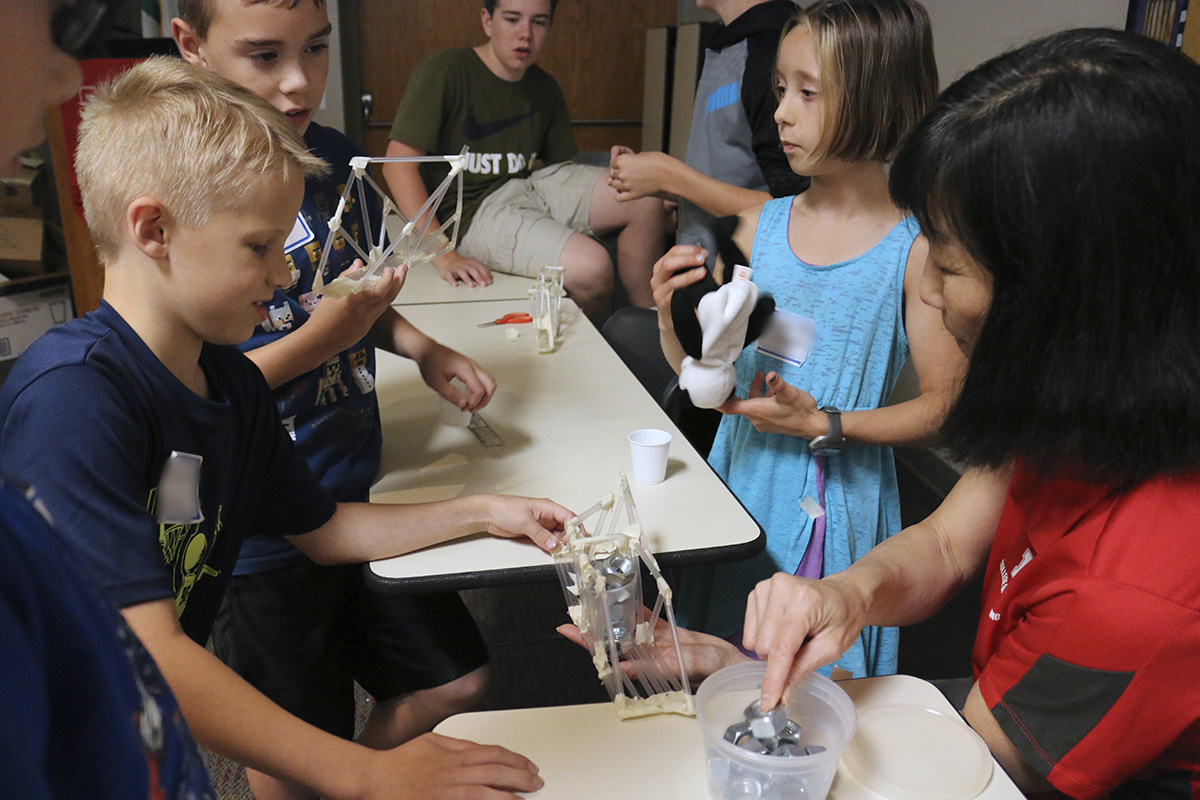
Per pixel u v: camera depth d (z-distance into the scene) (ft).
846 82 4.05
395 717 4.53
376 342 5.06
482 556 3.54
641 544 3.13
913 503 9.05
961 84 2.23
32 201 6.77
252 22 3.54
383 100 14.87
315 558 3.62
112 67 5.22
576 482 4.15
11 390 2.48
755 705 2.41
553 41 15.07
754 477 4.83
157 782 1.16
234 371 3.16
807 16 4.20
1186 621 2.07
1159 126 1.92
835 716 2.46
